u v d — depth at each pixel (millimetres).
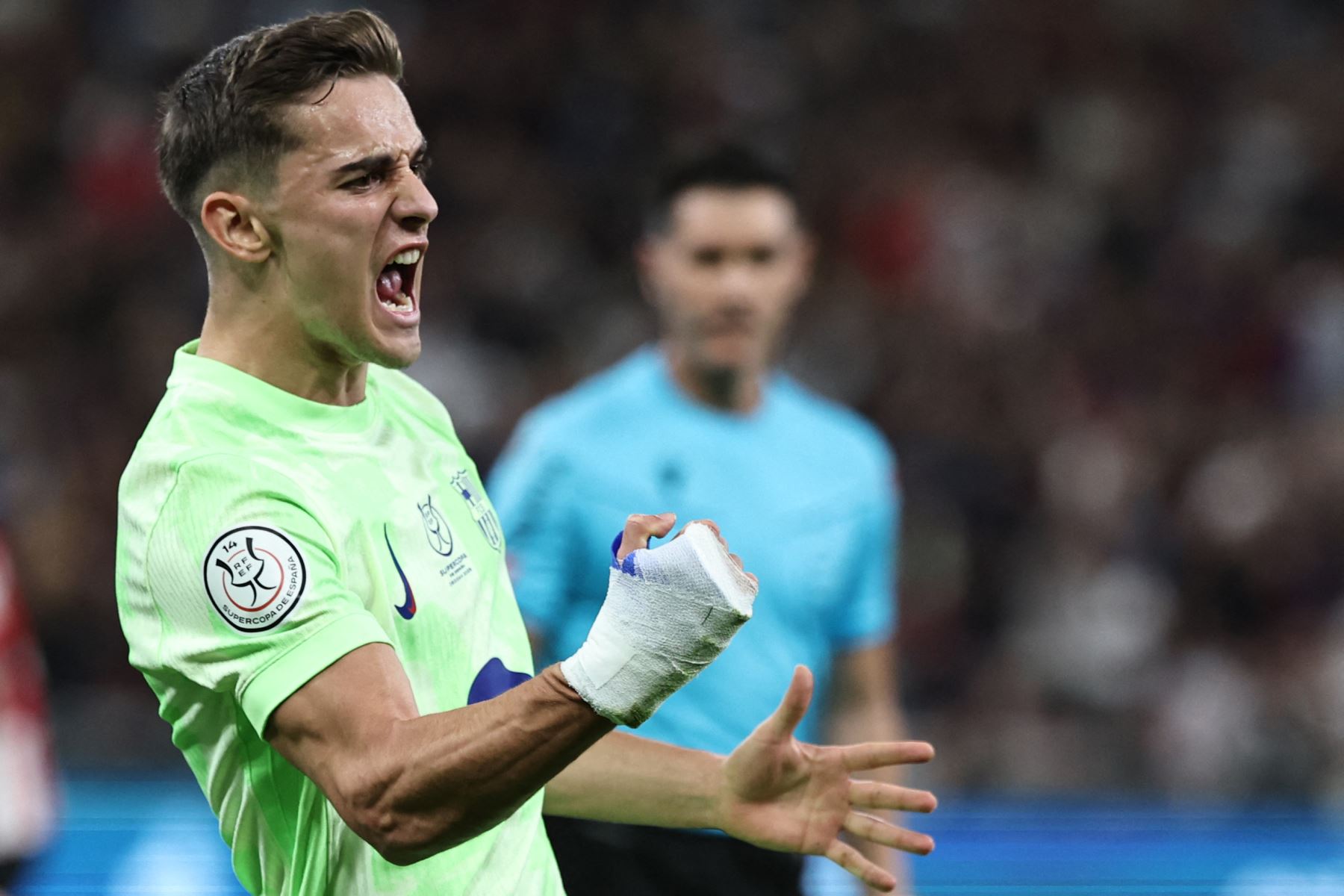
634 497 14234
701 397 14672
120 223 41750
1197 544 36812
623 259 44219
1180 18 52062
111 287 40656
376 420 8602
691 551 7008
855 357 40875
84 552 34000
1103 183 48125
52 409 37875
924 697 33094
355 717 7215
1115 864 21984
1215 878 21953
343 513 7973
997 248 45562
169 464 7715
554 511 14195
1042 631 34531
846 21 50906
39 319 39844
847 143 48250
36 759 21031
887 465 15391
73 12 46250
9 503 33594
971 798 25641
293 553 7492
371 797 7078
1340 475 37562
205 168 8062
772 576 14273
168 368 38688
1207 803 25266
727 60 49156
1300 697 31594
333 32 7973
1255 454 38500
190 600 7527
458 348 40406
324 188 7844
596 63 48531
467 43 48344
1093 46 51281
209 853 21281
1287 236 47250
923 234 45406
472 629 8516
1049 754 27766
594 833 13180
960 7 51469
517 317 41875
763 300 14617
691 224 14547
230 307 8242
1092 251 46250
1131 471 38219
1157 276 45656
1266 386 42969
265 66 7863
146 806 21516
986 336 42312
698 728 13672
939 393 40125
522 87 47750
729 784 9008
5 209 42312
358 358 8227
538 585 14117
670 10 49812
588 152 46906
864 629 14938
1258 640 35125
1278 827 22234
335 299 7973
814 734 14625
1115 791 27641
